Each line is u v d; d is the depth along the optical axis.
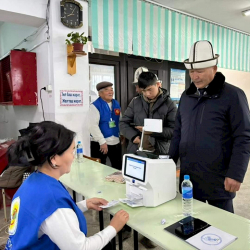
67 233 0.83
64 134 0.92
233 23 4.23
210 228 1.09
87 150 2.87
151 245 2.08
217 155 1.47
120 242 1.66
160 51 3.56
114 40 3.06
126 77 3.69
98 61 3.36
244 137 1.40
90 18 2.83
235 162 1.39
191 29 3.88
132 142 2.45
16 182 2.23
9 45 4.11
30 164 0.90
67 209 0.86
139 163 1.38
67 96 2.65
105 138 2.92
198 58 1.46
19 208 0.86
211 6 3.48
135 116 2.49
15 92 2.85
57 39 2.54
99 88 2.89
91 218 2.55
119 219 1.14
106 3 2.94
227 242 0.98
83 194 1.59
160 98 2.31
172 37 3.66
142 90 2.27
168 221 1.19
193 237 1.02
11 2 2.33
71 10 2.57
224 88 1.47
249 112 1.47
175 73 4.31
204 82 1.50
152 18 3.39
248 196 3.07
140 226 1.14
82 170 2.13
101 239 0.97
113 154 2.99
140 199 1.39
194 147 1.54
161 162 1.37
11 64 2.81
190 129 1.58
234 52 4.68
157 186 1.35
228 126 1.47
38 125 0.92
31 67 2.93
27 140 0.87
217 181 1.50
